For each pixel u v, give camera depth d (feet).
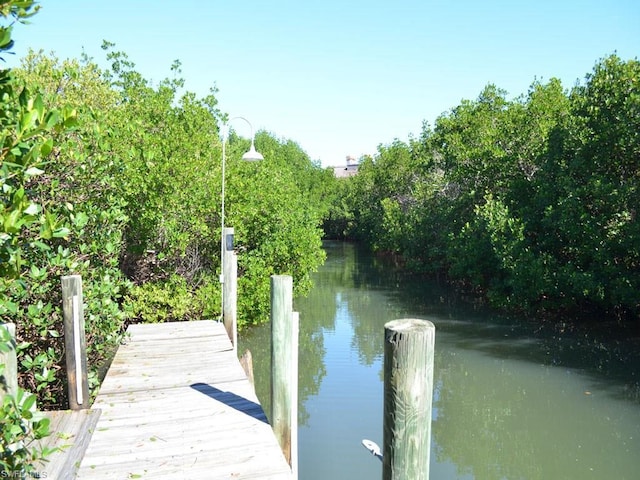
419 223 78.54
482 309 53.47
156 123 42.73
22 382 17.95
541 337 41.60
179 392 17.30
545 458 23.40
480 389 31.22
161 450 13.25
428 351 5.85
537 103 54.65
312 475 21.04
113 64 55.47
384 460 6.03
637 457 23.06
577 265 43.14
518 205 51.72
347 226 146.41
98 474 12.03
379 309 55.36
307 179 148.05
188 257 38.78
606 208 40.24
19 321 16.85
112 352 24.16
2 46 6.18
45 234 7.40
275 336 14.37
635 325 43.70
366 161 127.44
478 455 24.02
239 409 15.92
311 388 31.32
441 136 70.28
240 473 12.21
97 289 19.29
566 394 29.99
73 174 19.26
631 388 30.42
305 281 47.96
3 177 6.86
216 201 38.52
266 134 143.23
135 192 33.27
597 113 40.91
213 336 24.36
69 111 7.29
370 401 29.07
